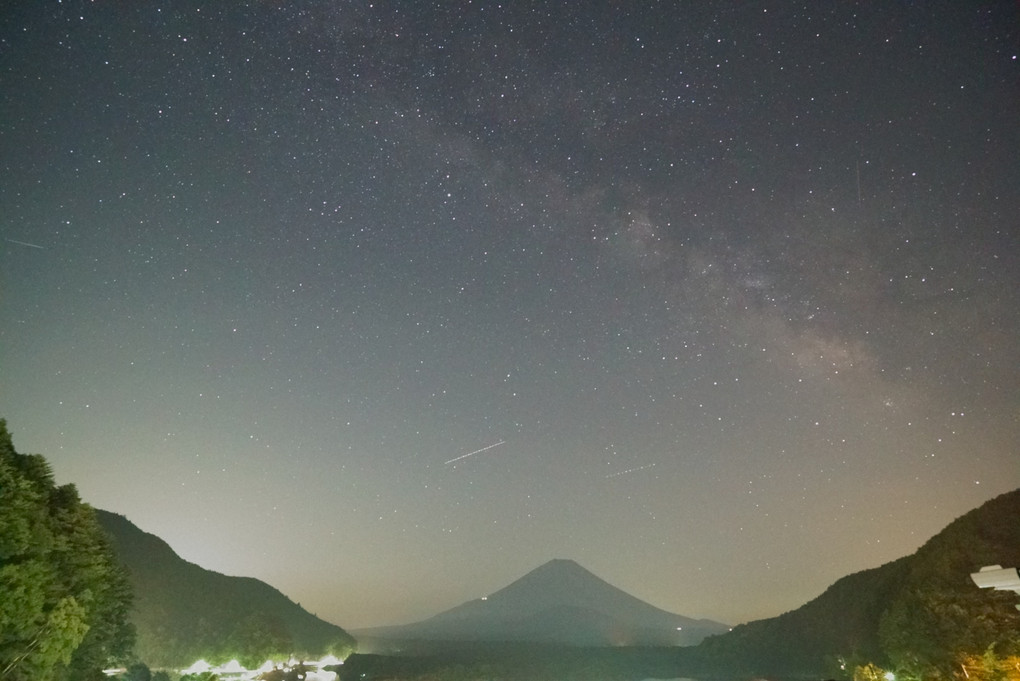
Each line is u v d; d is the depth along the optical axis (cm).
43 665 2205
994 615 3375
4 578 2108
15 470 2472
